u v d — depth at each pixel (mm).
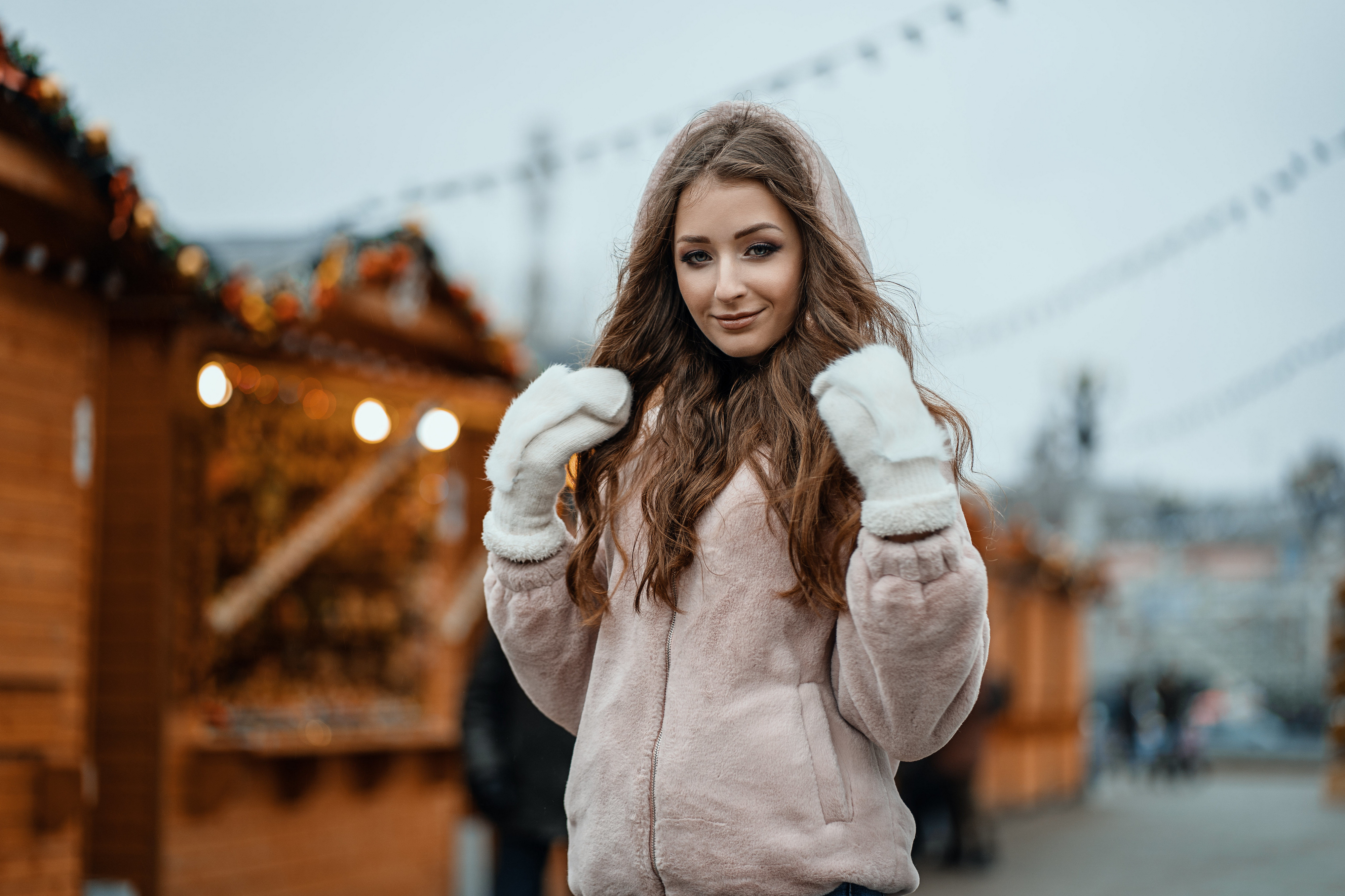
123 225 5488
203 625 6172
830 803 1821
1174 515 46312
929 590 1704
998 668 15531
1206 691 39250
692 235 1968
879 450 1718
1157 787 23516
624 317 2109
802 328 1953
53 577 5520
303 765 6664
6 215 5258
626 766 1868
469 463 8414
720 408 2006
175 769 5961
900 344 2008
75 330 5723
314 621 7203
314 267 6273
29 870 5246
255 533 6684
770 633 1849
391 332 7496
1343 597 18203
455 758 8062
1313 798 20062
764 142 1971
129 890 5801
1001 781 16812
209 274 5754
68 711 5551
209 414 6344
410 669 7875
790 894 1805
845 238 2016
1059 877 9984
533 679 2080
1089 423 24422
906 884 1866
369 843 7336
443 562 8117
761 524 1869
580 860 1910
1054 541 16391
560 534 2012
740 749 1819
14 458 5359
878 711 1811
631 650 1912
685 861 1814
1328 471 42312
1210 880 9773
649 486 1936
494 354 7914
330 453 7211
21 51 4945
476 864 8344
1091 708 22891
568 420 1971
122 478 5949
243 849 6371
